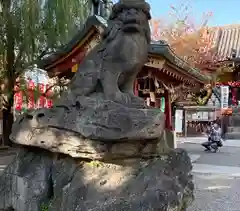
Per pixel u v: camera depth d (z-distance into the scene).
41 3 13.97
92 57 4.72
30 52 13.84
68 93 4.77
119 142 4.04
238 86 30.66
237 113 27.05
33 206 4.38
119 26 4.52
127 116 4.05
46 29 14.02
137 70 4.62
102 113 3.94
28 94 15.82
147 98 12.12
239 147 18.83
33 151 4.95
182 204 4.21
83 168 4.16
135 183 3.97
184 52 26.31
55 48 14.16
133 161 4.29
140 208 3.61
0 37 13.88
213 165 11.77
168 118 12.48
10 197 4.86
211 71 26.92
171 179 4.24
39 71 15.41
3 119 16.34
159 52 8.19
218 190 7.90
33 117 4.68
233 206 6.46
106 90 4.38
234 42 33.03
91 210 3.61
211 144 16.17
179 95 13.02
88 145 3.92
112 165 4.16
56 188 4.30
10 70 14.71
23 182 4.53
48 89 15.69
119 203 3.65
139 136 4.07
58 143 4.20
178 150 5.25
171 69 9.49
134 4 4.49
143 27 4.55
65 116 4.22
